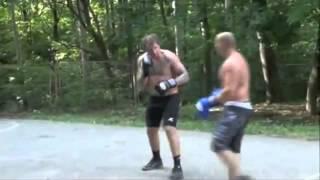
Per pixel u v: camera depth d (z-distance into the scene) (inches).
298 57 890.1
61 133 495.2
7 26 1013.8
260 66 882.1
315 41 732.7
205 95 829.8
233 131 249.6
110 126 537.0
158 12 847.1
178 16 746.8
